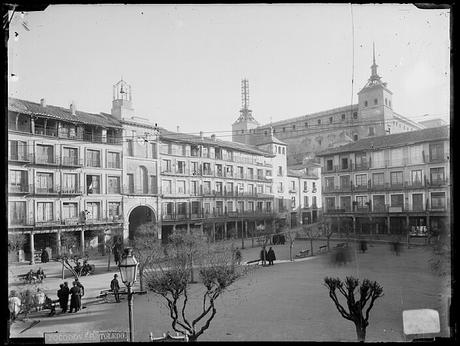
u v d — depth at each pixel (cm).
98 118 4019
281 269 2627
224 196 5309
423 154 3891
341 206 4631
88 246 3662
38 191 3381
